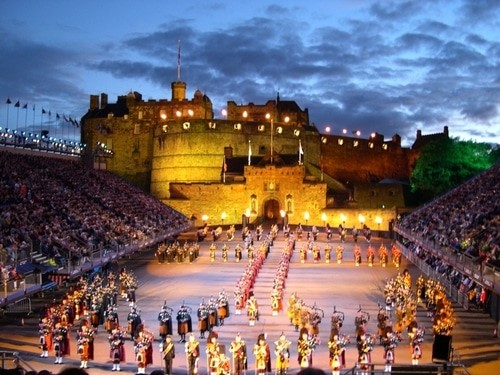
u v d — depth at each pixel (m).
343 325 48.97
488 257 48.16
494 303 49.88
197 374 36.38
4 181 82.19
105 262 67.75
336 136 169.88
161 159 152.12
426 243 72.88
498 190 77.38
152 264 82.56
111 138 159.00
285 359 36.34
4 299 44.78
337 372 36.34
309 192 129.12
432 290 52.94
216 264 82.31
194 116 158.38
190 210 131.00
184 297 60.25
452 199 88.94
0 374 17.80
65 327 40.31
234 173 139.38
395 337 38.34
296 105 175.62
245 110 167.50
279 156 135.38
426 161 139.00
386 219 118.75
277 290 53.31
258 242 101.50
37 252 59.62
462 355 40.12
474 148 141.62
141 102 160.00
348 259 86.75
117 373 36.41
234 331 47.12
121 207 99.69
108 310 46.38
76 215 80.19
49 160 109.62
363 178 174.25
